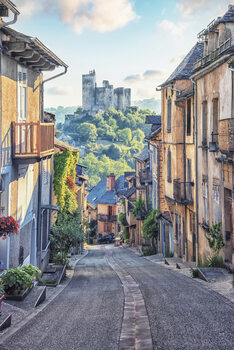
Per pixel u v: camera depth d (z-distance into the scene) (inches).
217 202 646.5
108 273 839.1
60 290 597.3
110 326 342.0
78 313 403.2
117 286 611.5
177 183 874.1
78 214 1079.0
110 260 1248.2
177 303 417.1
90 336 314.3
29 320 375.2
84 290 585.0
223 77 598.9
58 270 752.3
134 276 741.9
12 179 552.4
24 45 507.8
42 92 727.7
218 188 635.5
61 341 303.7
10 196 545.3
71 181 1099.9
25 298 457.4
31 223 699.4
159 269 843.4
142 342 289.0
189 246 880.3
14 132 548.1
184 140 881.5
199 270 602.5
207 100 690.8
